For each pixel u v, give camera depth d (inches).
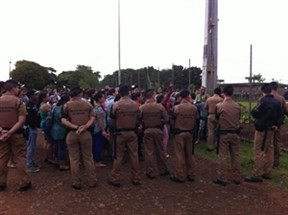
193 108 309.7
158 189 288.5
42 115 348.2
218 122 307.3
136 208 245.8
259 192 284.5
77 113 284.8
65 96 340.5
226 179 309.3
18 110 275.0
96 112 349.4
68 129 286.2
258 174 311.3
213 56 522.0
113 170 295.7
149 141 319.9
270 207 252.8
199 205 253.6
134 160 297.4
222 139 304.2
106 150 396.8
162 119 322.0
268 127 310.7
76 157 286.8
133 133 295.0
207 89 518.0
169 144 451.2
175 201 260.5
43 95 366.9
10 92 279.9
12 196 267.3
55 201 257.0
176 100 381.1
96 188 288.4
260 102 316.2
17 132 274.2
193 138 312.2
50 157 366.3
